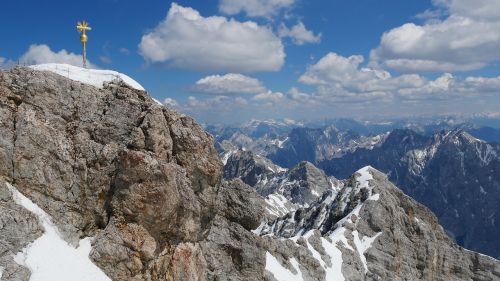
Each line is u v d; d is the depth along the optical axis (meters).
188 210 59.34
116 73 66.31
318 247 121.69
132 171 54.56
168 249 58.16
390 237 140.88
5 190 49.47
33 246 47.72
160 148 59.16
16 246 46.19
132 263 53.44
